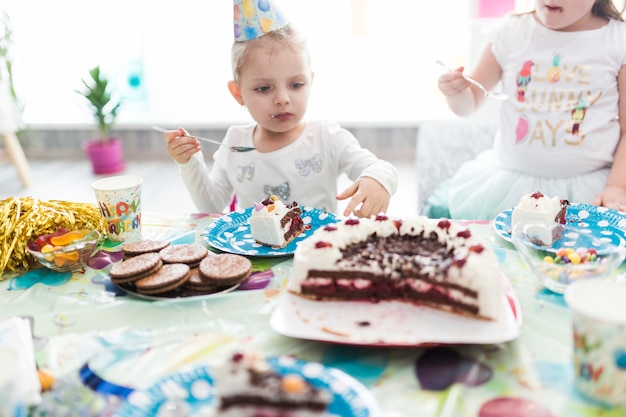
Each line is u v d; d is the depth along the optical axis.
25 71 4.10
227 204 1.84
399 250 1.09
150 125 3.98
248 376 0.71
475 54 2.92
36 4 3.87
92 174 3.84
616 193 1.56
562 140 1.81
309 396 0.69
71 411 0.78
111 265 1.22
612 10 1.79
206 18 3.79
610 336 0.72
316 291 1.04
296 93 1.60
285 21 1.58
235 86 1.73
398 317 0.97
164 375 0.85
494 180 1.94
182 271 1.11
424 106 3.93
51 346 0.93
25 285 1.15
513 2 3.13
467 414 0.75
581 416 0.74
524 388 0.80
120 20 3.86
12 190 3.61
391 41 3.76
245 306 1.03
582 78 1.77
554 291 1.04
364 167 1.61
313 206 1.74
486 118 2.84
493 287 0.94
